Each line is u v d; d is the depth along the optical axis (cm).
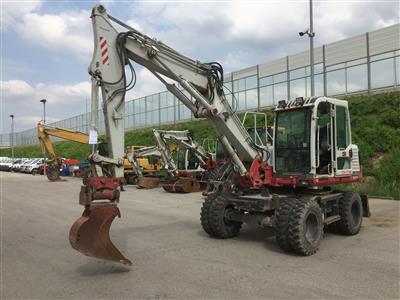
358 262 740
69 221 1255
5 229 1117
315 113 912
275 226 812
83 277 664
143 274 677
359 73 2742
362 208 1052
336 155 955
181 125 4244
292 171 955
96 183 675
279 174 975
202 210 970
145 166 2967
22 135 10162
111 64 775
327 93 2962
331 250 838
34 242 941
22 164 5481
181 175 2261
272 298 558
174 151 2598
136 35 808
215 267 714
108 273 685
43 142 3441
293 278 646
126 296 573
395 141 2053
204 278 651
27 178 3938
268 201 881
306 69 3172
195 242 921
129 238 970
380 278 643
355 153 1044
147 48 817
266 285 612
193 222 1207
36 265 741
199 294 577
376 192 1778
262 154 1003
